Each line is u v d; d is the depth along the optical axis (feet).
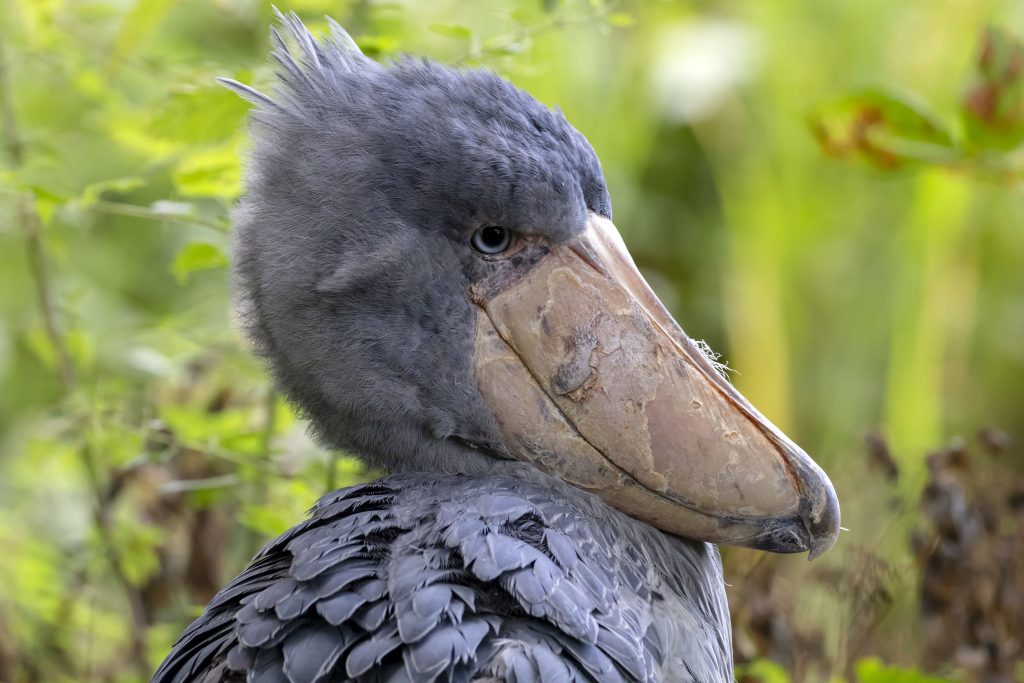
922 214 41.57
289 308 20.99
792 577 31.09
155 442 29.27
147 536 29.50
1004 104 28.17
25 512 34.22
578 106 38.34
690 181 46.65
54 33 30.04
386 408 20.88
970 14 43.09
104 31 31.32
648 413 20.34
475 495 19.70
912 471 36.47
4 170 27.86
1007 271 47.19
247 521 27.40
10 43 30.14
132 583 29.68
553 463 20.61
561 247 20.75
